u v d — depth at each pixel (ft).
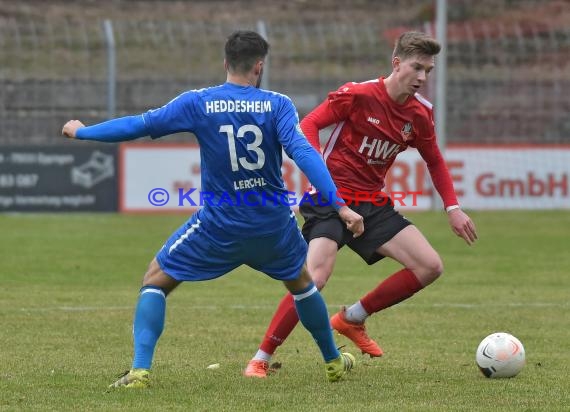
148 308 58.90
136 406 54.39
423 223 176.65
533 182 194.70
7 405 54.85
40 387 60.29
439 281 116.57
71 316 91.25
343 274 123.95
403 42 68.39
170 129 56.95
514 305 99.71
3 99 221.66
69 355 72.59
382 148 70.64
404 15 292.20
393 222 70.44
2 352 73.72
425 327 87.51
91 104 218.18
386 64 243.81
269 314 94.02
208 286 113.70
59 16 286.87
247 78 57.82
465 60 250.78
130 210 188.24
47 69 238.48
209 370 67.10
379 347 77.77
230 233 57.72
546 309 97.35
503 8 284.41
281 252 59.06
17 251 139.95
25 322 87.71
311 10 298.56
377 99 69.72
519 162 193.98
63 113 215.72
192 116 56.85
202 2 304.30
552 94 231.50
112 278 117.29
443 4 188.24
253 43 57.47
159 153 188.24
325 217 69.56
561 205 195.42
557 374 66.18
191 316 92.48
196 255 58.34
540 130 220.64
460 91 222.89
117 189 187.93
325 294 107.34
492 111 221.87
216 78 214.28
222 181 57.47
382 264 134.00
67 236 157.69
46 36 260.21
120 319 90.02
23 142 206.90
